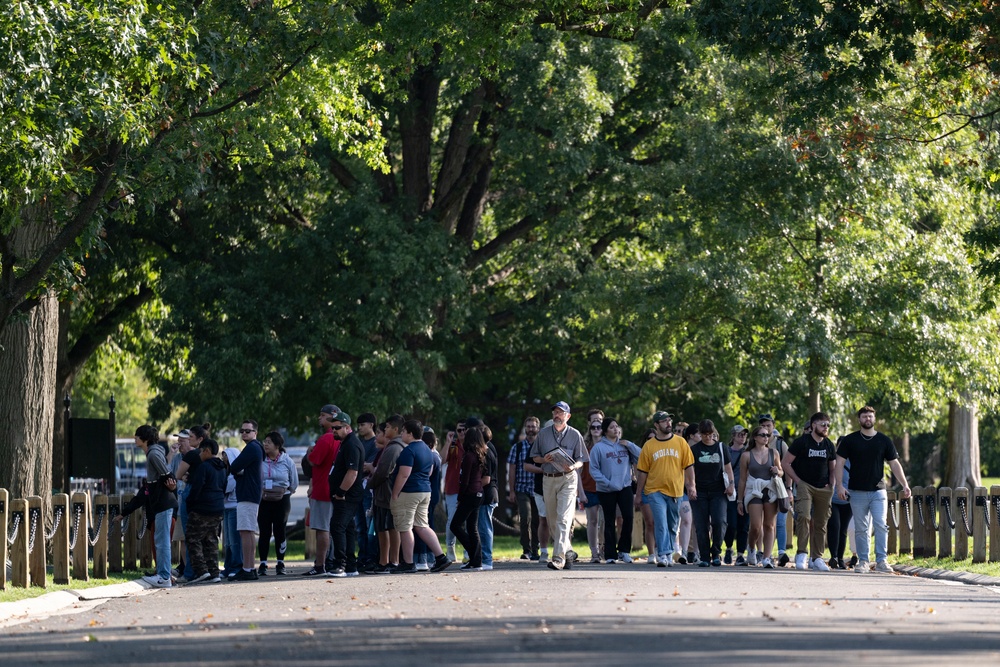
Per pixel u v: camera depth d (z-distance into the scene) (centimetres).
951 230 6631
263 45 4781
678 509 4384
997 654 1994
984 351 6588
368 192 7269
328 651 2125
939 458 15100
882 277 6362
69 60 3828
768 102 5978
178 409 8350
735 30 4491
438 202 7788
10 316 4128
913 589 3456
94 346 8106
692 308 6506
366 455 4638
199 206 7306
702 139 6372
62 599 3506
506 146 6969
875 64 4503
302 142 6762
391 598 3181
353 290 7200
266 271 7281
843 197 6138
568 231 7531
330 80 5125
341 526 4231
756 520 4459
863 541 4397
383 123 7875
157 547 4062
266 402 7106
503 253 8531
